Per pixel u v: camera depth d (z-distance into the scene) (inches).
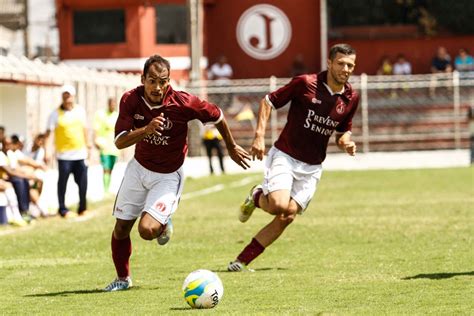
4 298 912.9
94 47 4431.6
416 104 4195.4
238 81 4259.4
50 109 2461.9
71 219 1802.4
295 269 1079.0
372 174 3061.0
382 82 4178.2
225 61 4360.2
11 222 1691.7
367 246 1294.3
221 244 1362.0
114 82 2891.2
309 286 935.7
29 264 1183.6
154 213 908.6
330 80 1037.8
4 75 2028.8
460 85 4005.9
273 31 4557.1
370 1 4542.3
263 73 4571.9
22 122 2386.8
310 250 1266.0
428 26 4510.3
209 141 3221.0
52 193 2158.0
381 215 1736.0
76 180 1840.6
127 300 879.7
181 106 898.1
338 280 971.9
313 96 1036.5
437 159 3737.7
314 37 4564.5
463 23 4495.6
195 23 3865.7
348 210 1859.0
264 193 1055.6
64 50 4458.7
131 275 1060.5
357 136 4126.5
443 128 4160.9
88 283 1010.7
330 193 2342.5
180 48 4441.4
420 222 1589.6
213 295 820.0
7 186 1699.1
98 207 2076.8
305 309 800.9
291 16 4557.1
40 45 4938.5
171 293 916.6
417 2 4520.2
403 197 2159.2
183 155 929.5
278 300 854.5
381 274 1011.3
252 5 4554.6
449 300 833.5
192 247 1331.2
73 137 1817.2
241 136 4109.3
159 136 903.7
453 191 2299.5
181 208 1995.6
